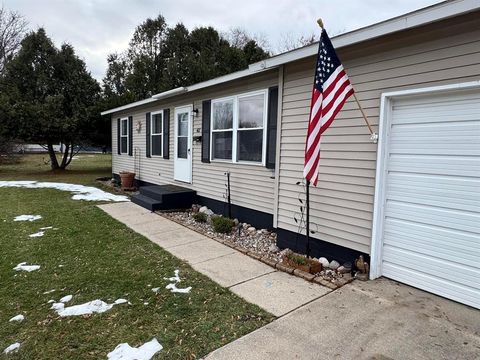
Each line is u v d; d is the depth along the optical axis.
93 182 11.49
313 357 2.17
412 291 3.11
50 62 14.22
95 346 2.31
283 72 4.32
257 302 2.95
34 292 3.14
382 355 2.18
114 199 8.29
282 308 2.83
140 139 10.05
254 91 5.39
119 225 5.66
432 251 3.02
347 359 2.14
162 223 5.88
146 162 9.73
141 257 4.12
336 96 3.24
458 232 2.84
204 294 3.11
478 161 2.69
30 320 2.65
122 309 2.83
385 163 3.29
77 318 2.68
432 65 2.87
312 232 4.03
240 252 4.36
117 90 23.91
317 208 3.96
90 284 3.33
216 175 6.51
